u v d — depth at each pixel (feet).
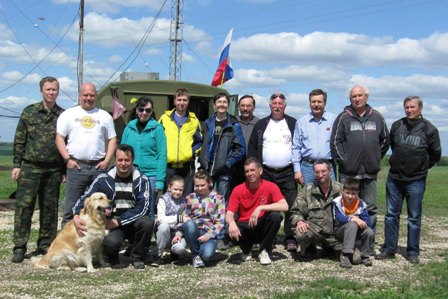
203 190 23.63
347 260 23.56
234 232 23.31
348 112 24.75
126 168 22.59
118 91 35.81
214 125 26.73
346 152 24.62
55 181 24.81
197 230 22.99
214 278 21.36
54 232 25.22
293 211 24.90
